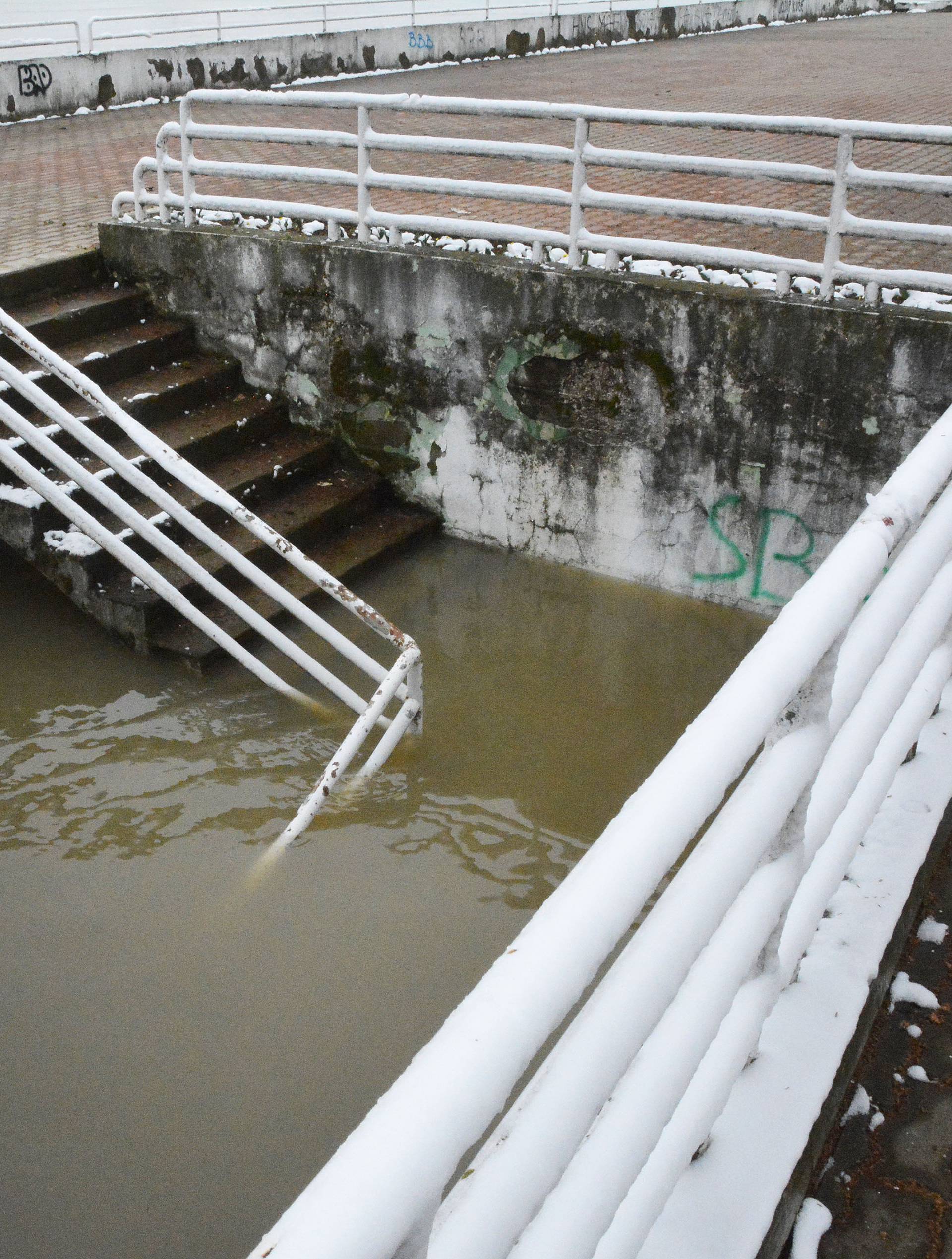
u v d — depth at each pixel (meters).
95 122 15.22
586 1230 1.09
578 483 7.75
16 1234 3.53
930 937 2.45
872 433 6.52
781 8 26.20
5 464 6.48
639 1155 1.19
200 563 7.19
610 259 7.24
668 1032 1.34
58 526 6.92
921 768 2.71
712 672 6.82
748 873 1.35
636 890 1.05
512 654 7.02
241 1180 3.71
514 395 7.75
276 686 6.32
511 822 5.50
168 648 6.61
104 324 8.64
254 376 8.80
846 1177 1.93
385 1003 4.43
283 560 7.66
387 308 8.01
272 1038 4.26
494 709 6.45
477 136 13.38
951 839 2.78
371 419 8.45
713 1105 1.54
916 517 1.77
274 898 4.96
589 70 18.41
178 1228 3.55
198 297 8.74
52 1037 4.25
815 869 2.00
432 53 19.56
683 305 6.84
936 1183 1.92
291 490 8.32
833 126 6.11
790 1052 1.90
